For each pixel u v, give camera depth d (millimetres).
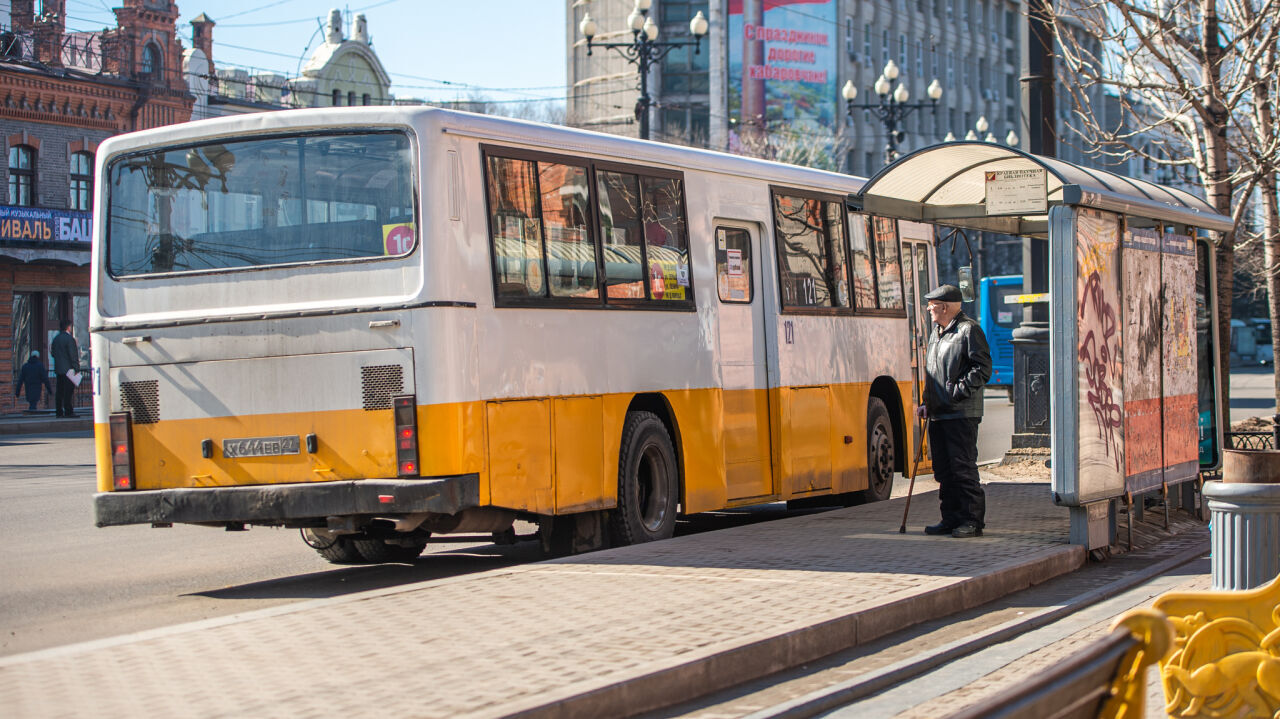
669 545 10461
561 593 8258
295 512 9680
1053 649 7664
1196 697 6137
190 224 10320
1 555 11633
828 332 14203
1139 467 11898
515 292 10125
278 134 10086
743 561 9602
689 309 12109
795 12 80000
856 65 82438
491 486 9719
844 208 14781
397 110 9742
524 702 5574
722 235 12734
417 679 6016
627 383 11242
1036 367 19531
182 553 11867
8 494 16719
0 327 38594
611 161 11305
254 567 11078
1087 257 10781
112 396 10352
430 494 9359
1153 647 3518
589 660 6410
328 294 9828
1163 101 19328
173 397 10164
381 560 11469
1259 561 8023
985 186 12352
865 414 14844
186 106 45188
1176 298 13023
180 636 6996
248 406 9945
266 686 5898
